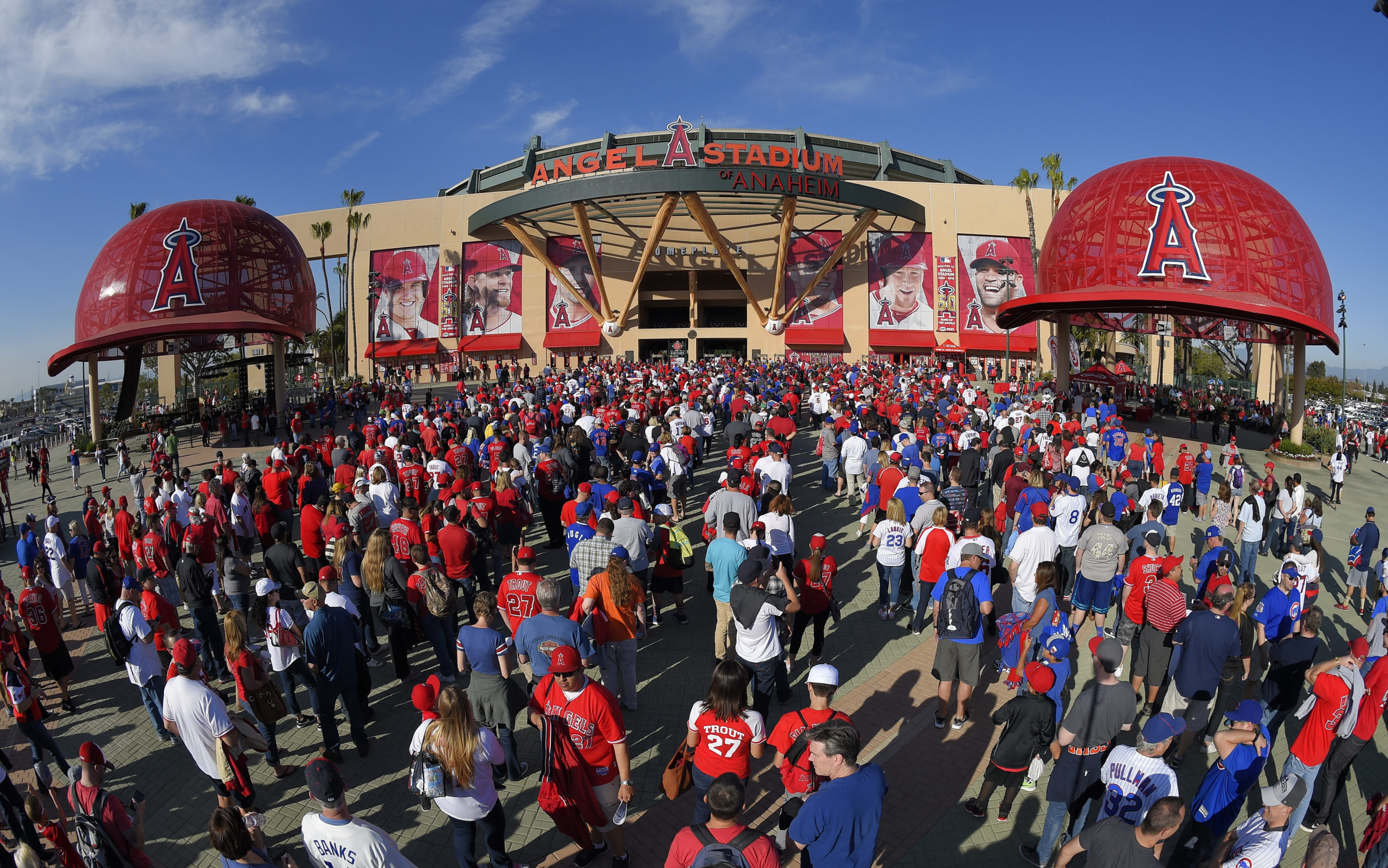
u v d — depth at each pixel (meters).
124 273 31.58
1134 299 26.95
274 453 15.48
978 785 6.94
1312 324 25.83
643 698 8.63
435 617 8.70
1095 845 4.58
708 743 5.75
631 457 15.23
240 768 6.28
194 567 9.32
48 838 6.40
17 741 8.67
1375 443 34.97
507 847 6.30
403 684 9.19
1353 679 6.18
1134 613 8.24
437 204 55.03
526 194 44.88
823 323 55.56
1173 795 5.11
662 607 11.38
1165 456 26.33
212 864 6.41
